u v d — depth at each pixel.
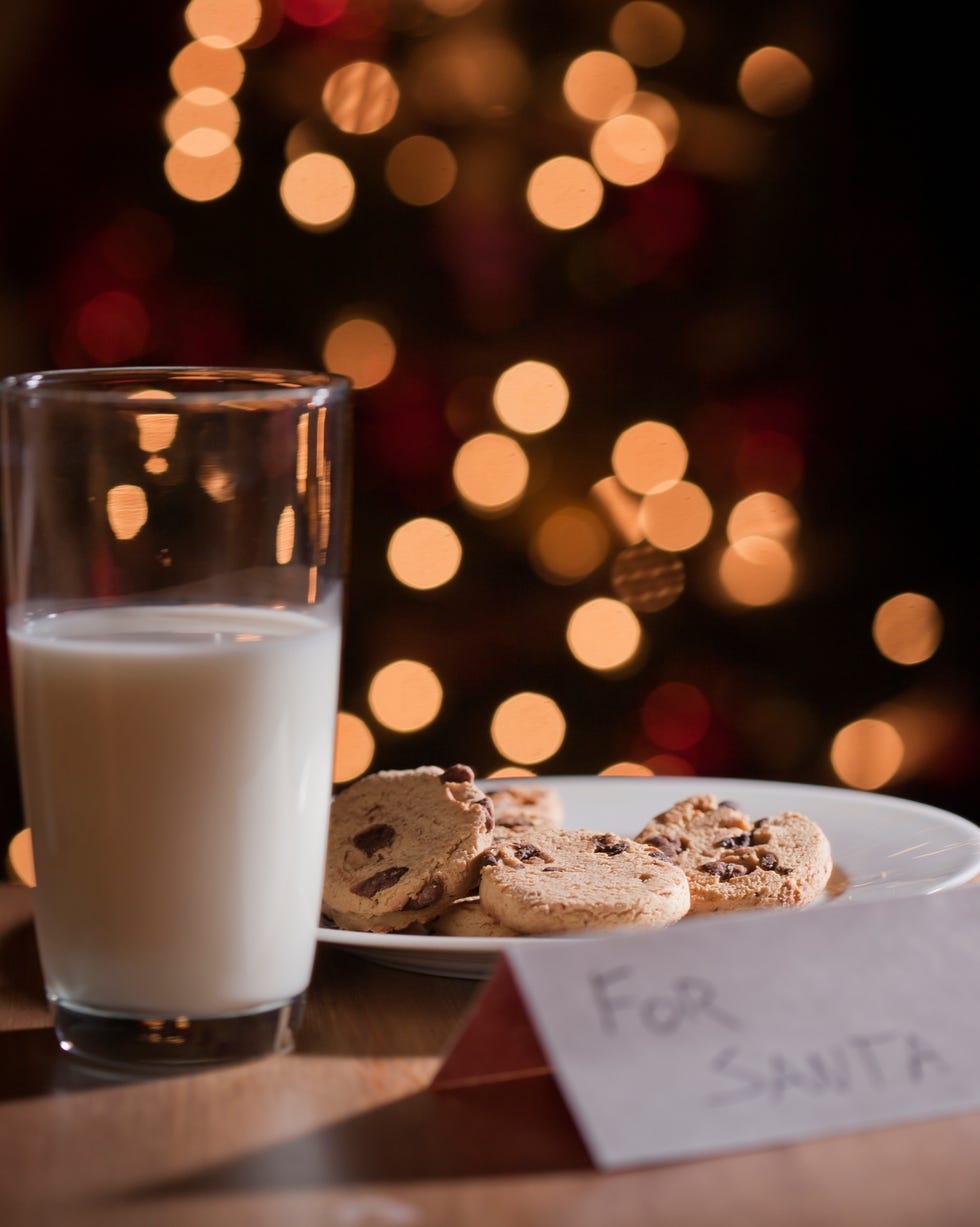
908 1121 0.55
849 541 1.46
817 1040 0.56
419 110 1.39
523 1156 0.55
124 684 0.58
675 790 0.80
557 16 1.39
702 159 1.40
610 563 1.45
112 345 1.40
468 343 1.44
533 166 1.41
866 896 0.68
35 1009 0.64
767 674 1.49
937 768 1.43
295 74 1.37
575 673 1.49
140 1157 0.55
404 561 1.40
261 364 1.42
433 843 0.68
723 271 1.44
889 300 1.44
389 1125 0.56
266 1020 0.60
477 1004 0.56
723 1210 0.52
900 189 1.43
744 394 1.46
